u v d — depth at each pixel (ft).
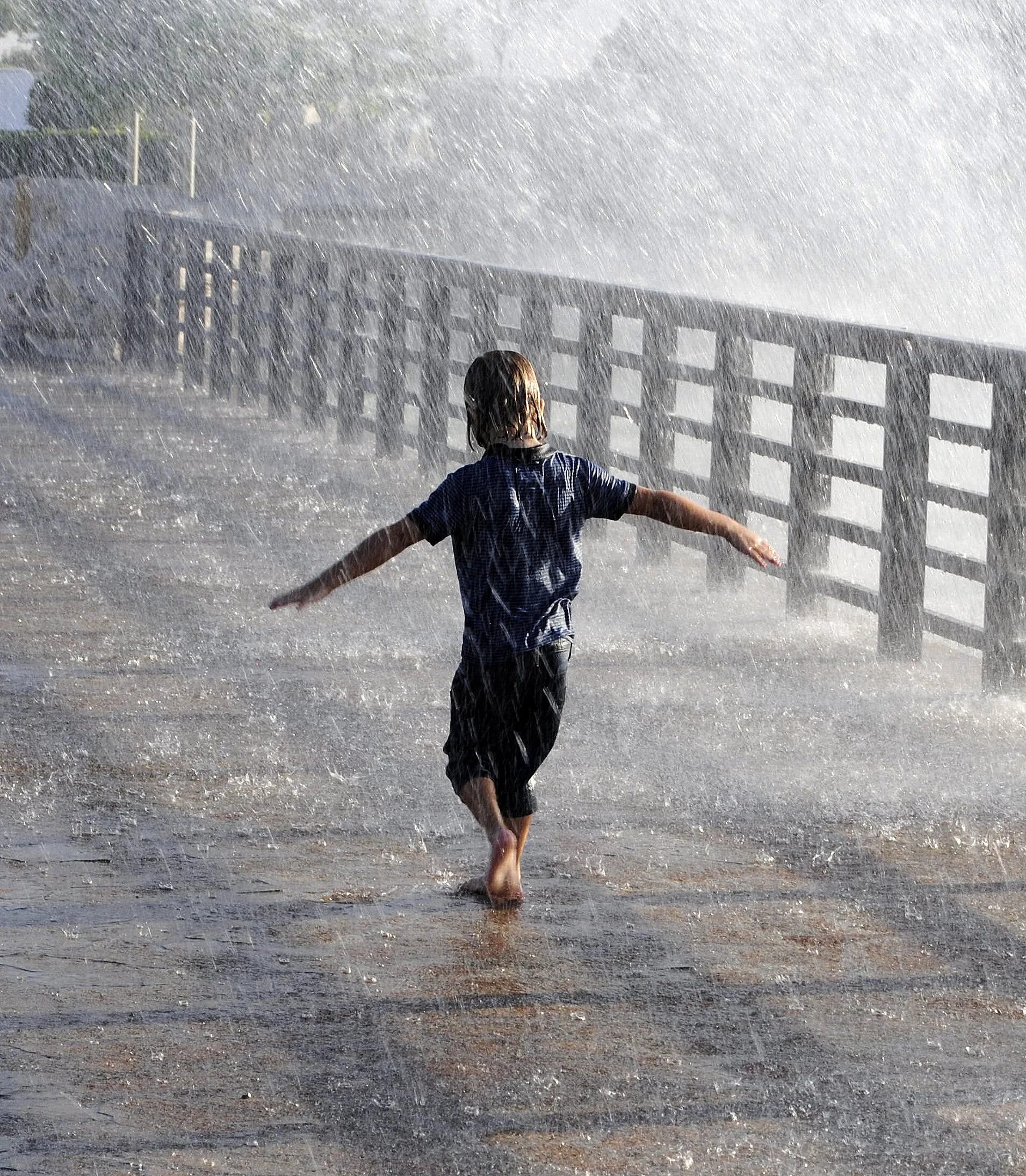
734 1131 35.94
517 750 47.98
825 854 53.47
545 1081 38.06
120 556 101.45
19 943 45.47
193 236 190.49
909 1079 38.40
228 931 46.60
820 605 90.38
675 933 46.96
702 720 69.51
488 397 46.14
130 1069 38.42
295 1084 37.81
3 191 241.55
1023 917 48.49
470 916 47.93
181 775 60.54
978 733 68.23
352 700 71.20
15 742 64.28
